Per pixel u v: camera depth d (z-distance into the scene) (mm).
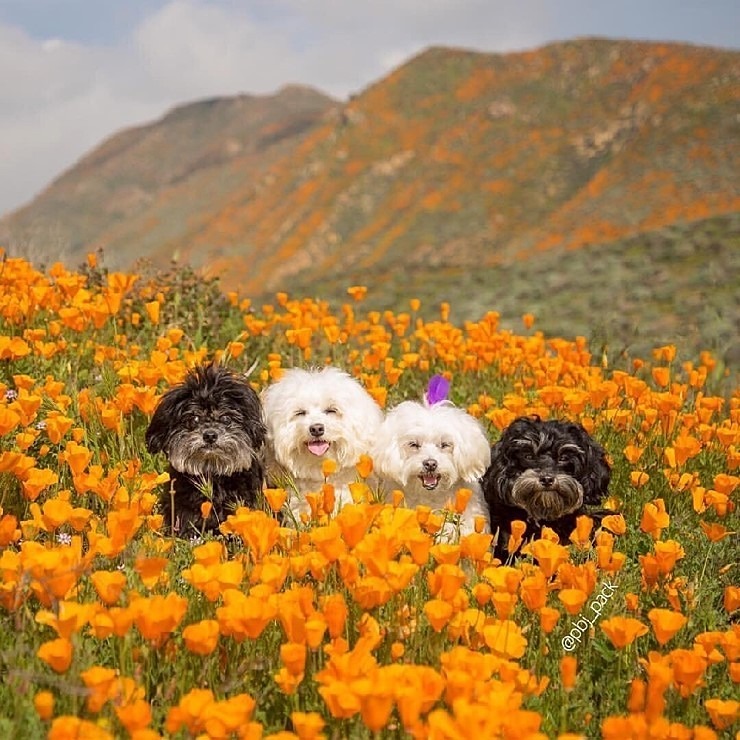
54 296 2230
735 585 1486
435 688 891
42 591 1036
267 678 1099
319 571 1124
